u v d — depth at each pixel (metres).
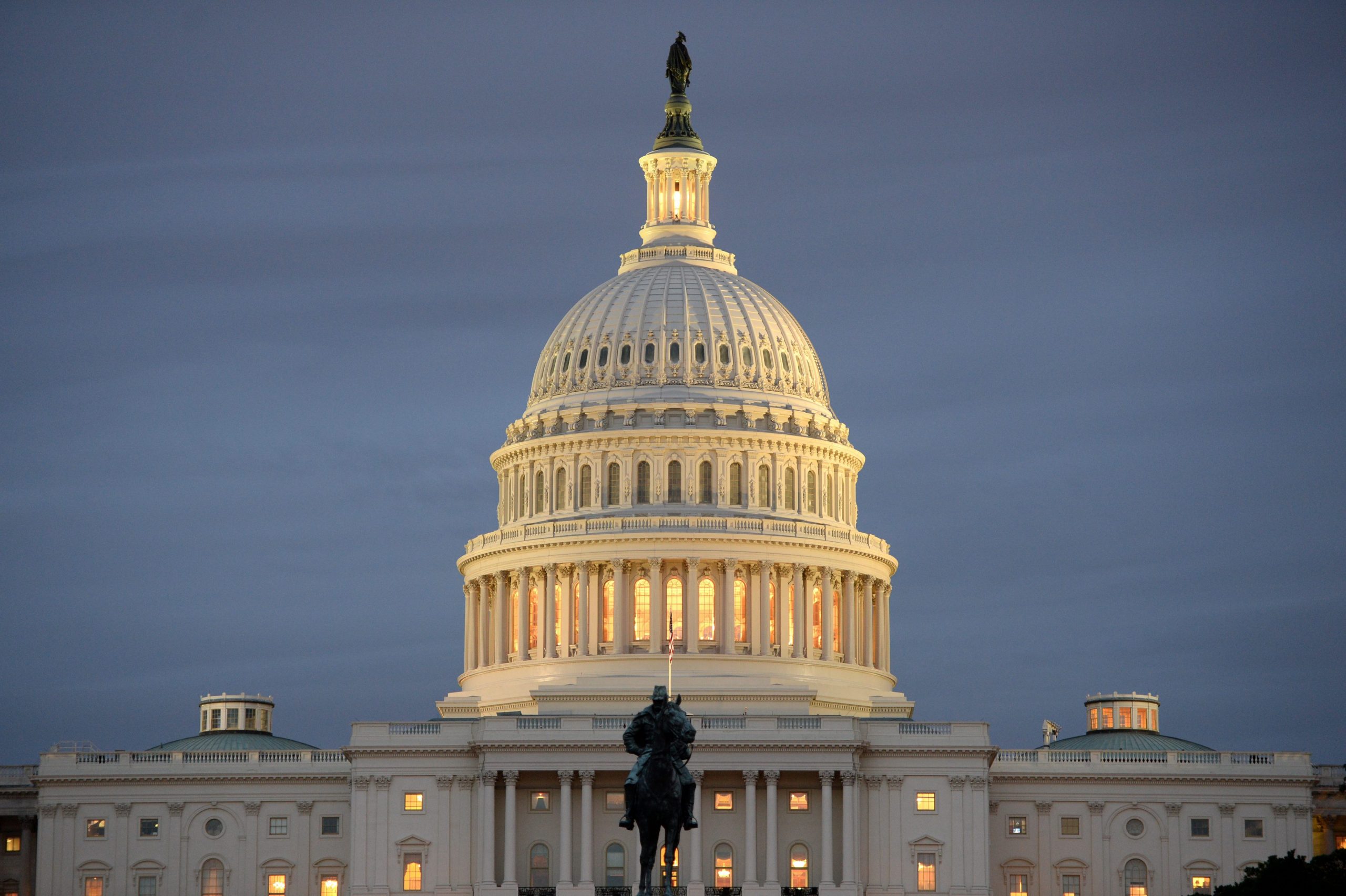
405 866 169.75
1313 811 185.00
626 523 186.38
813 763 167.50
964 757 170.38
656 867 169.00
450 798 170.75
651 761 78.50
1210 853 178.12
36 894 179.75
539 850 169.75
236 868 179.25
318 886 178.38
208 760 181.25
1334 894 131.88
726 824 169.12
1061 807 179.38
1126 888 178.00
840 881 167.38
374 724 172.12
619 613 185.12
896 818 169.88
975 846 169.25
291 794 180.00
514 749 168.38
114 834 180.25
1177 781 178.88
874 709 184.50
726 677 180.50
